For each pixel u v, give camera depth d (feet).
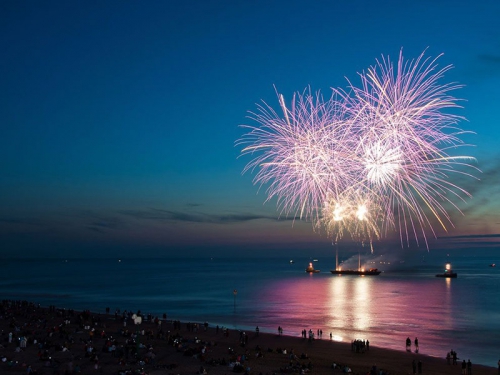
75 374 144.77
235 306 378.53
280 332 234.58
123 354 171.32
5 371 147.74
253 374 149.18
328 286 625.00
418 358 184.75
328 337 239.71
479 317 314.96
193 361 165.68
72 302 431.84
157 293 523.29
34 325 238.07
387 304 399.03
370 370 157.69
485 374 162.61
